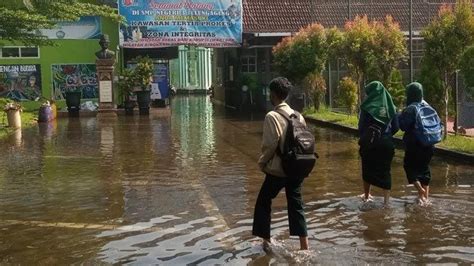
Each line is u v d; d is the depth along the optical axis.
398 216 7.67
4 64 27.53
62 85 28.20
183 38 27.73
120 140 16.78
